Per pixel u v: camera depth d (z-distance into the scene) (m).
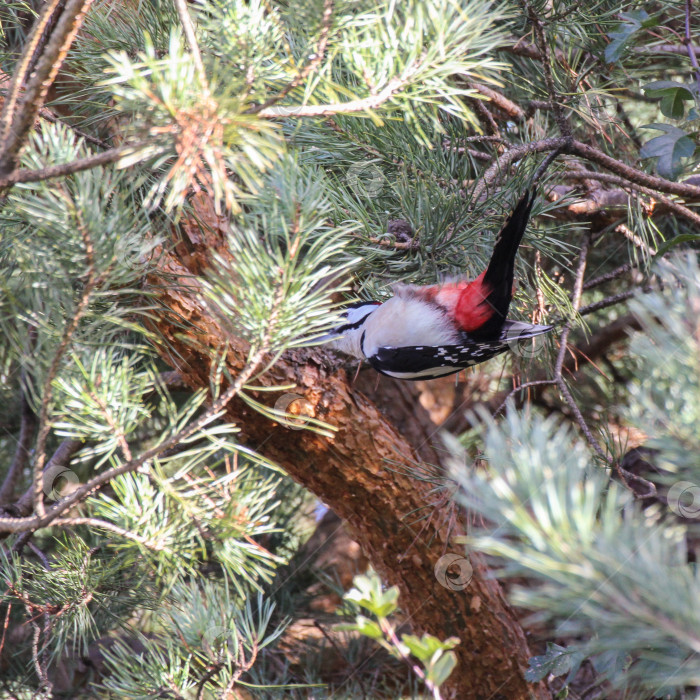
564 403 7.42
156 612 4.17
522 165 4.82
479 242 5.00
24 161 2.81
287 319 2.86
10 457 8.38
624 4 5.39
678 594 1.67
